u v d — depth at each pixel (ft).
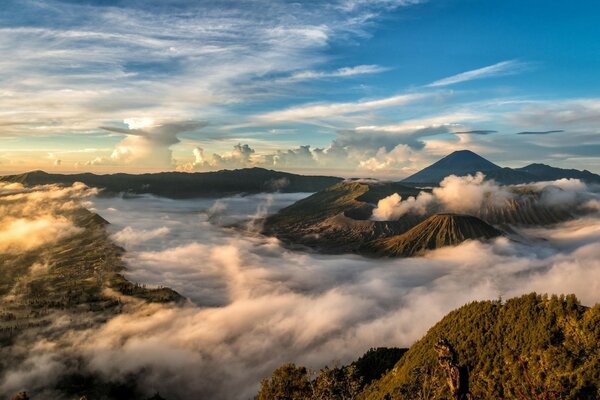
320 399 154.81
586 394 131.75
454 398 80.74
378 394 299.58
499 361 257.34
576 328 222.69
